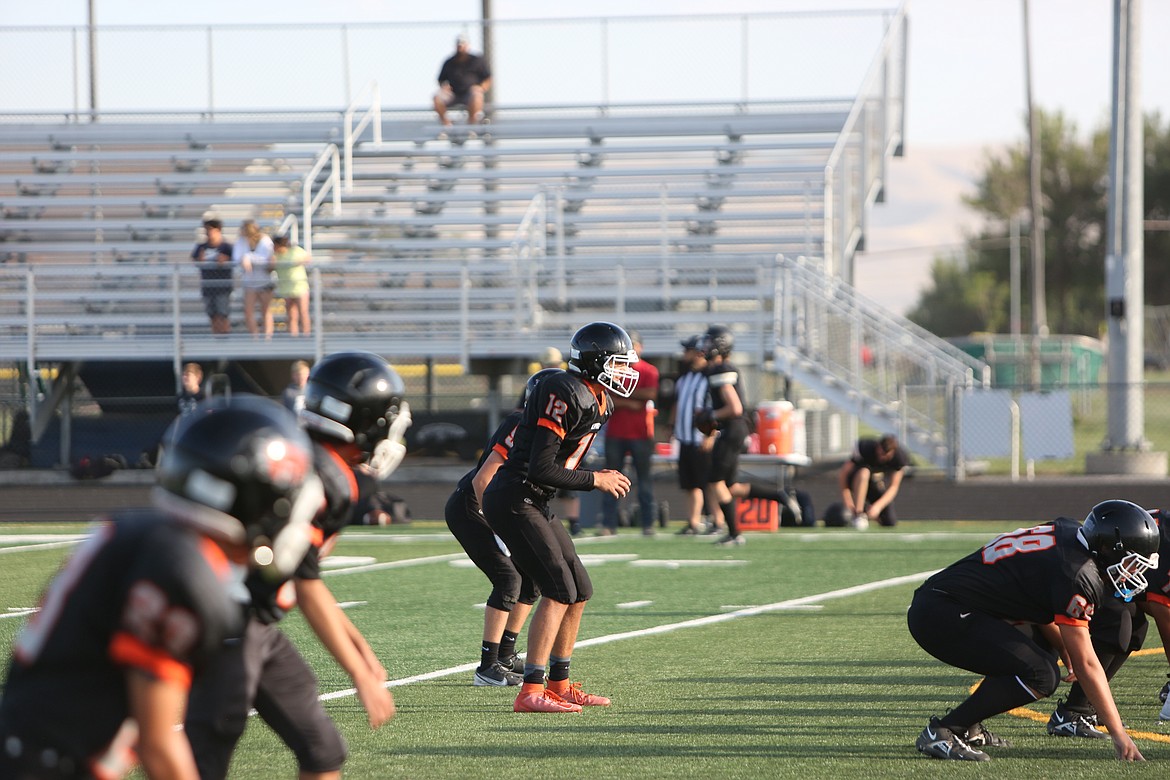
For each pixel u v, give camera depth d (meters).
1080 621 11.81
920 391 47.72
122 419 51.03
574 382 14.27
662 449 42.66
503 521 14.41
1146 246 145.75
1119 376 48.19
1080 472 49.19
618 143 59.81
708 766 12.05
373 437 9.42
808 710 14.45
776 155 58.09
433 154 58.50
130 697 6.21
